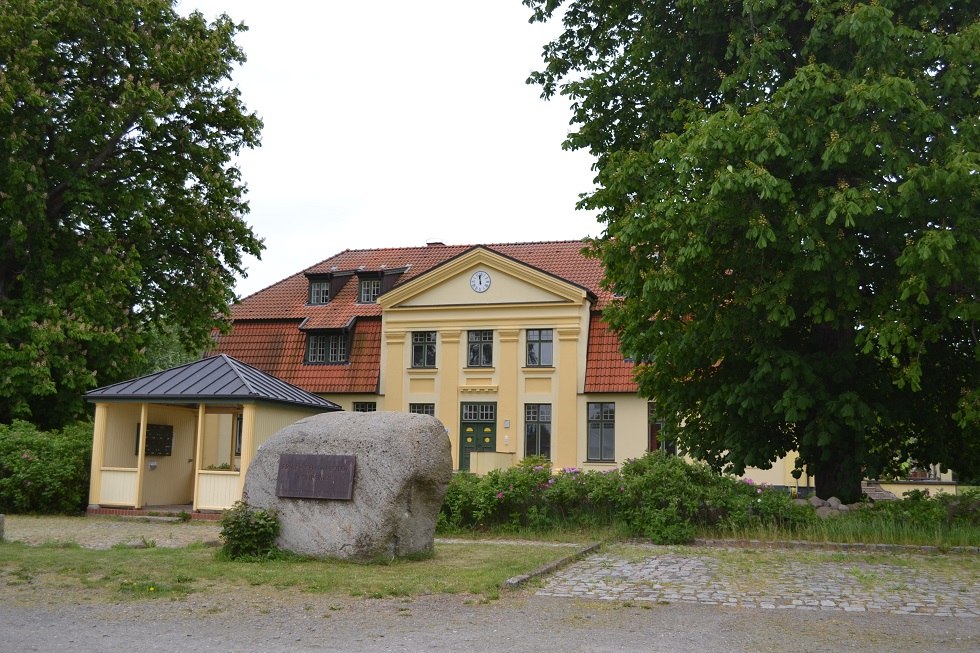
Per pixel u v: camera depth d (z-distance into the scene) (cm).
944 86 1455
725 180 1403
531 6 2008
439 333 3750
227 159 2872
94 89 2467
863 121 1425
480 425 3684
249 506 1175
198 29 2767
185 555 1182
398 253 4288
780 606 884
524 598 918
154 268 2753
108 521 1766
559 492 1543
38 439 1878
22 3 2297
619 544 1392
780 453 1875
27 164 2319
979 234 1410
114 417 1948
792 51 1686
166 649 702
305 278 4256
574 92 1869
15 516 1794
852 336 1716
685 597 930
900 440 1961
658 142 1577
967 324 1633
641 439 3425
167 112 2548
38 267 2477
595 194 1859
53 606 859
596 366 3547
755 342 1683
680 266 1552
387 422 1166
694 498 1448
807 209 1499
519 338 3656
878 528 1379
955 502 1442
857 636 757
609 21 1923
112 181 2608
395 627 784
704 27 1695
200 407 1881
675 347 1839
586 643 729
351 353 3816
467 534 1523
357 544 1115
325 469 1141
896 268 1588
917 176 1369
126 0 2480
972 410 1518
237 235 2942
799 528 1415
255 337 3925
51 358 2327
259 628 777
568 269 3862
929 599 926
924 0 1516
